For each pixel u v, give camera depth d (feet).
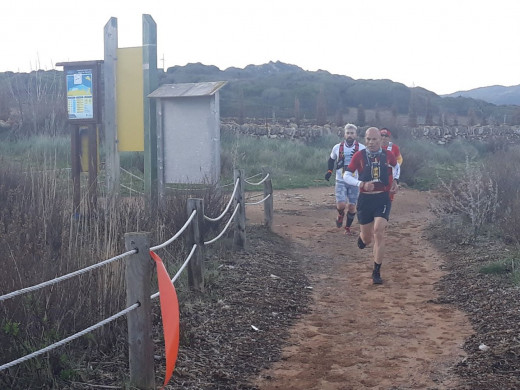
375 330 20.88
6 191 26.99
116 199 25.32
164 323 14.97
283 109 149.28
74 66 31.58
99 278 17.61
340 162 37.86
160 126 34.32
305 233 37.91
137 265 14.78
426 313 22.57
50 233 21.91
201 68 217.97
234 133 80.89
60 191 26.08
